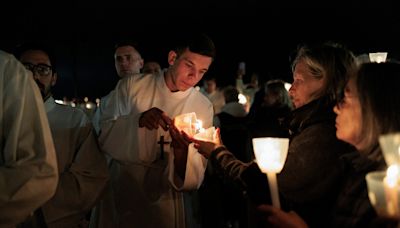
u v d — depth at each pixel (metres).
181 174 2.72
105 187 2.74
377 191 1.21
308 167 1.93
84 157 2.64
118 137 2.72
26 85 1.85
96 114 3.47
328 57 2.10
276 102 4.47
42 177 1.78
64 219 2.53
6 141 1.76
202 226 5.33
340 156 1.81
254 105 5.08
